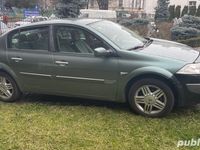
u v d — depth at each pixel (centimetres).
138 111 567
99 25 620
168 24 2570
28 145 477
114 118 560
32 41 633
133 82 562
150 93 554
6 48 649
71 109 610
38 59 617
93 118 563
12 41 648
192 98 537
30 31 638
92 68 576
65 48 603
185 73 529
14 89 657
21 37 643
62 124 542
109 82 571
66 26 609
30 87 641
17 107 636
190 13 4725
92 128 523
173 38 2216
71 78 596
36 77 627
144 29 2427
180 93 536
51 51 610
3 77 660
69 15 2344
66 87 608
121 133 503
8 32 654
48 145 475
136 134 498
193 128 514
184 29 2180
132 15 4728
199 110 587
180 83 533
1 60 651
